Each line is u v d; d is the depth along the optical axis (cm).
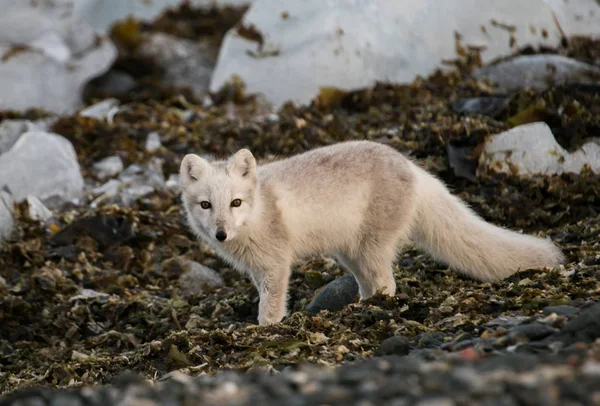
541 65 1784
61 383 980
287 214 1084
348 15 1914
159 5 2866
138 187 1578
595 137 1451
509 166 1414
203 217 1064
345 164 1100
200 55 2508
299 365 837
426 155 1487
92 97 2245
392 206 1098
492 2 1941
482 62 1916
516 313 936
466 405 577
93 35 2386
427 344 861
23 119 2000
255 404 620
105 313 1221
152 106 2002
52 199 1552
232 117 1847
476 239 1138
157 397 682
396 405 589
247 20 2017
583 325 771
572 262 1134
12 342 1179
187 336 997
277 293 1094
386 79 1886
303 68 1891
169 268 1344
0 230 1410
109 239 1407
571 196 1349
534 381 609
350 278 1130
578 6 2012
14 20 2295
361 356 873
